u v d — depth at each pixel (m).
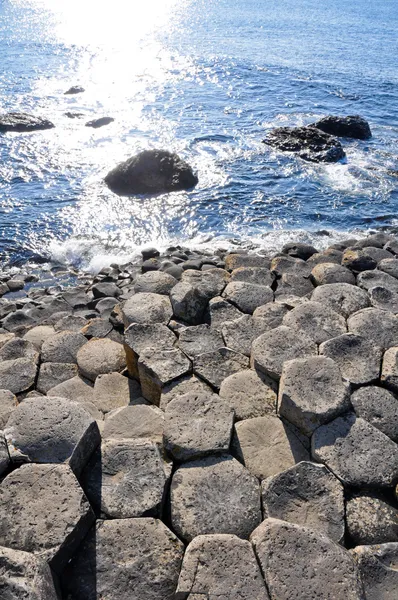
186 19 60.12
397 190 16.86
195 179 17.12
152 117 24.19
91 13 67.31
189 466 4.51
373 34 48.72
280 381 5.18
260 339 5.84
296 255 10.38
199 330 6.33
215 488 4.34
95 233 14.30
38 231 14.31
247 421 5.03
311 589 3.57
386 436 4.76
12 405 5.53
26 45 42.06
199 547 3.80
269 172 18.16
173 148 20.27
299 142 20.14
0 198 16.09
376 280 7.86
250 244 13.58
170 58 37.78
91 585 3.70
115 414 5.12
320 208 15.71
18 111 24.58
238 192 16.64
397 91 29.25
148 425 5.00
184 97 27.64
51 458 4.21
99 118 23.03
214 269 8.64
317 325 6.37
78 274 12.47
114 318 7.75
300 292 7.91
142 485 4.25
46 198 16.17
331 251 9.45
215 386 5.52
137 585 3.71
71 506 3.87
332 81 31.03
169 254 12.45
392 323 6.36
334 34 48.38
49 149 20.03
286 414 4.99
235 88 29.55
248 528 4.11
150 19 60.78
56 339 7.07
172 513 4.18
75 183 17.22
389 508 4.35
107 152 19.91
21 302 10.70
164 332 6.23
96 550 3.86
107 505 4.12
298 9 66.69
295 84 30.38
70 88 28.45
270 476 4.47
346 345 5.79
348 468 4.51
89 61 36.91
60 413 4.51
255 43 43.56
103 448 4.52
